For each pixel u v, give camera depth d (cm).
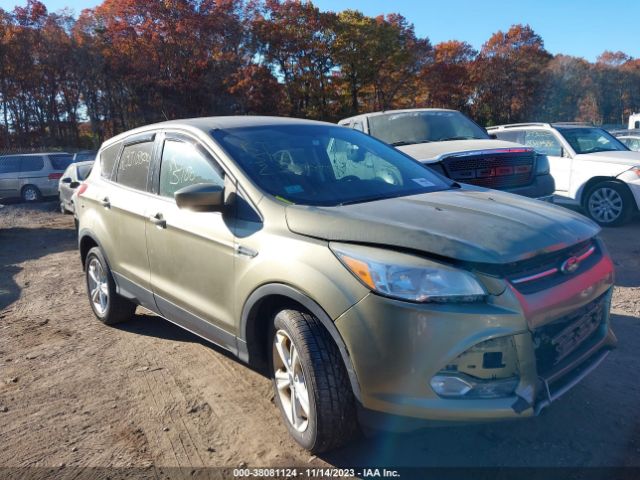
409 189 378
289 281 292
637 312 495
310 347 284
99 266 521
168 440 332
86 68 5519
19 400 391
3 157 2009
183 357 451
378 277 263
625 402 345
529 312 260
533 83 7250
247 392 385
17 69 5597
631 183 852
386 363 259
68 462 314
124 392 395
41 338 516
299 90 5812
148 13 5491
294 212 315
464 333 251
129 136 490
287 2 5734
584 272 296
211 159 377
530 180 698
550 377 276
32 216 1517
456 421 255
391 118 857
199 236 363
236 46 5669
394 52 6044
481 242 268
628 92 7994
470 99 7288
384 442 317
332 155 402
